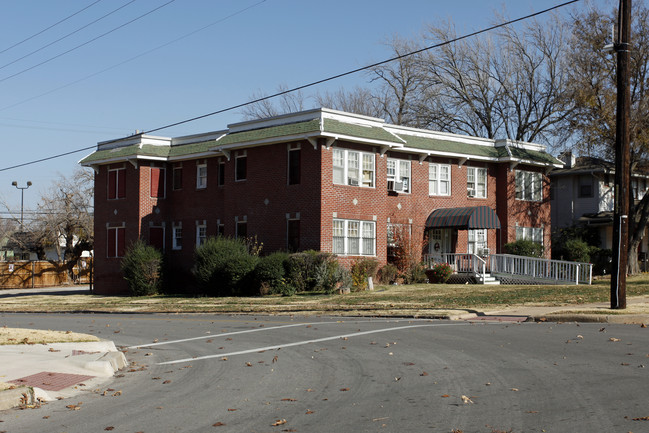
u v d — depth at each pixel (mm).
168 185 42750
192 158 41156
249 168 36812
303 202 33938
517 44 52688
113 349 16375
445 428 8258
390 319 21984
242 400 10523
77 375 12930
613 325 17719
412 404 9656
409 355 14062
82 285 61812
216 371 13414
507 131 54875
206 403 10422
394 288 33469
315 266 32344
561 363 12289
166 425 9094
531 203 43875
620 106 20234
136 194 41625
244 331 20094
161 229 42344
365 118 36156
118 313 30688
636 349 13430
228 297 33500
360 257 34562
